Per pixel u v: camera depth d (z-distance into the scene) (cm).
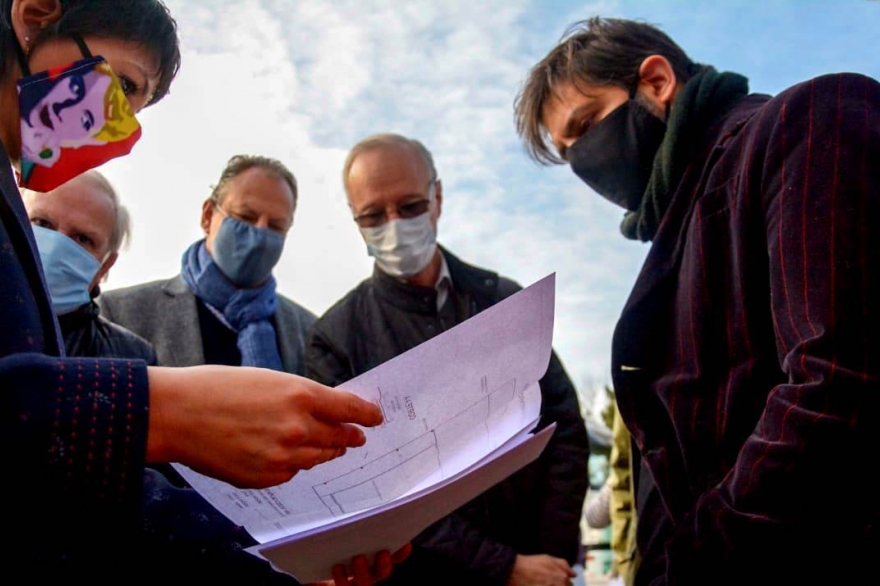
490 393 85
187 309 231
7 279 69
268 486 66
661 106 143
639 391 125
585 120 151
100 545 64
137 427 59
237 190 237
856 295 89
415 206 218
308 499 83
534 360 87
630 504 269
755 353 108
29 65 86
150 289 237
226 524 95
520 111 169
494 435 89
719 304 113
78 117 87
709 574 97
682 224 124
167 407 62
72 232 182
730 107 128
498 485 198
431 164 238
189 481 82
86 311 181
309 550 84
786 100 105
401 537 91
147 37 94
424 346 79
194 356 221
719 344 113
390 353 211
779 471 89
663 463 122
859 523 90
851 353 88
